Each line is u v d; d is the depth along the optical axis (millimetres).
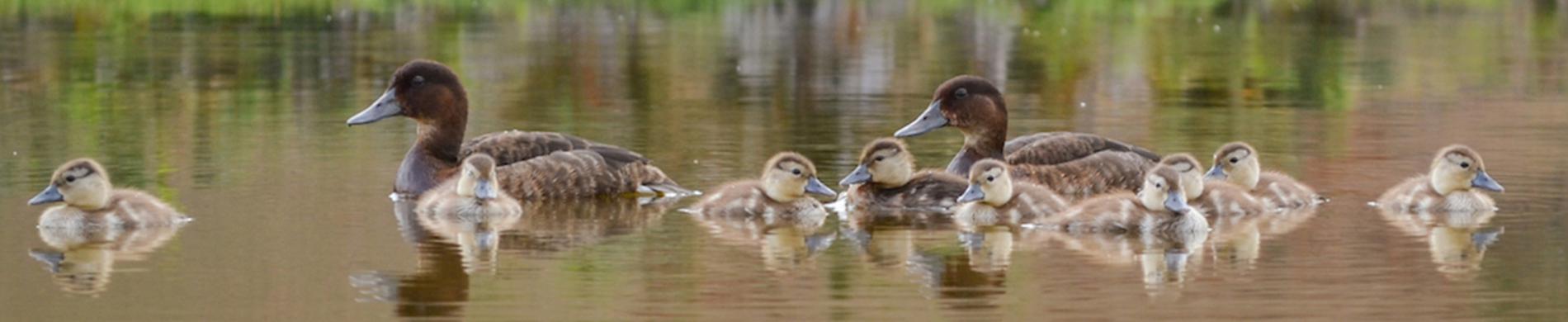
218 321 11828
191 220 15766
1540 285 12938
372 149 20578
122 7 43375
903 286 13016
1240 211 16547
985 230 15688
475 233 15367
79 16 41406
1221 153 17094
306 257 14055
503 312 12078
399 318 11922
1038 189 16578
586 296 12578
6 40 35938
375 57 33031
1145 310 12156
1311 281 13148
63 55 32781
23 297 12555
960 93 19031
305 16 42312
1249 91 27781
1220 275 13391
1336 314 12039
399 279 13180
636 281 13148
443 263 13859
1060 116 24625
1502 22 41281
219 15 42188
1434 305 12297
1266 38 37844
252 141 21203
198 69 30609
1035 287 12945
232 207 16469
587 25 40812
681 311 12109
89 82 28547
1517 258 14008
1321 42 36719
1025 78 30156
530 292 12719
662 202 17422
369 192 17641
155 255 14094
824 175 18859
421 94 18594
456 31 38875
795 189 16453
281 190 17562
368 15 42781
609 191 17906
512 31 38969
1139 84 28969
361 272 13438
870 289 12875
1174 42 37000
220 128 22547
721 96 26844
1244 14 44375
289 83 28609
